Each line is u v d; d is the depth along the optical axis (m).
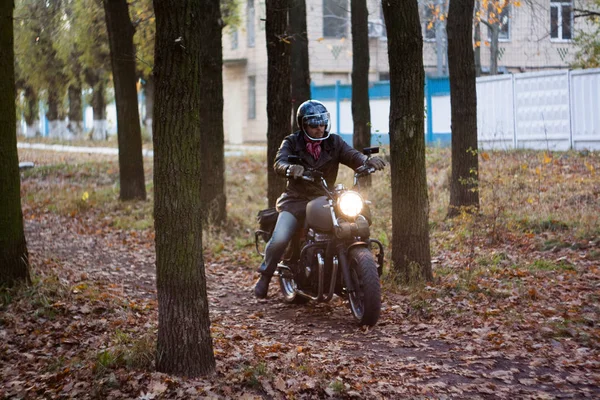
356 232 7.14
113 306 7.99
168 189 5.30
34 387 5.50
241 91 39.75
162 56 5.21
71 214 16.19
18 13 13.84
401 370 5.89
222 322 7.68
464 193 12.98
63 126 42.50
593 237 10.99
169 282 5.38
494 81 20.62
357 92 16.58
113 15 16.94
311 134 7.52
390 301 8.25
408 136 8.75
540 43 31.62
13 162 8.38
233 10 24.62
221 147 13.84
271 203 11.88
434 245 11.67
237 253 12.20
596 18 21.98
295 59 14.92
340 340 6.88
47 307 7.77
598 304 7.82
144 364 5.62
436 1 26.00
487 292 8.49
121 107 17.42
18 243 8.42
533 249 10.86
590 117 18.44
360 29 16.39
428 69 32.56
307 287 7.62
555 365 5.95
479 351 6.36
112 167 22.94
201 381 5.30
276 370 5.67
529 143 19.88
